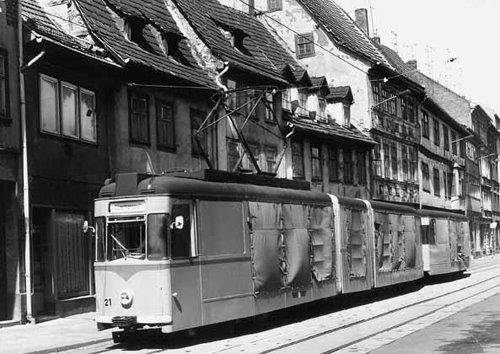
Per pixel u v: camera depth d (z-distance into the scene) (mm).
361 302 23734
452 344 12539
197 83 25375
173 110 24812
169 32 25766
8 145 17234
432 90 66688
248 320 16562
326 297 19984
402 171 47844
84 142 20234
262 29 38031
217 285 14883
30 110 18078
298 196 18938
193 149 25969
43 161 18438
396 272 26500
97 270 14406
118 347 13781
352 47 42969
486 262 54531
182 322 13828
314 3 45719
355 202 23141
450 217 35438
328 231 20594
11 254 17406
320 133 35031
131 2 25750
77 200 19734
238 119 29297
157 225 13875
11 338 14766
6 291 17359
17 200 17469
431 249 31781
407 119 49188
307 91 36938
